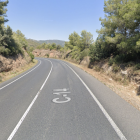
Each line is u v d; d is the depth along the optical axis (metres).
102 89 8.23
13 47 20.34
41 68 21.95
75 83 10.16
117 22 13.29
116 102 5.89
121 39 13.50
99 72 16.30
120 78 11.07
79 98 6.62
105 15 15.59
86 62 24.86
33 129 3.93
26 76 14.42
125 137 3.38
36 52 85.06
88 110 5.12
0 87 9.88
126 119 4.29
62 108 5.44
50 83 10.45
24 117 4.76
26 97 7.14
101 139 3.34
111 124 4.02
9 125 4.24
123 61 12.98
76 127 3.93
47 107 5.62
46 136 3.55
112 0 14.56
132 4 10.71
